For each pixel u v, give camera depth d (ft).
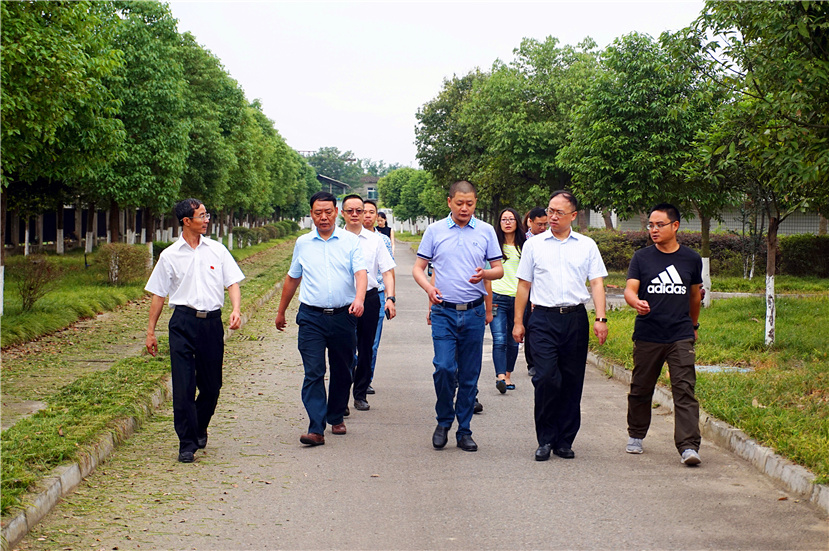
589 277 21.61
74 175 56.54
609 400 29.35
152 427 24.61
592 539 15.47
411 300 69.97
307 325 22.94
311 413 22.71
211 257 21.81
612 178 59.26
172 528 16.02
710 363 33.73
